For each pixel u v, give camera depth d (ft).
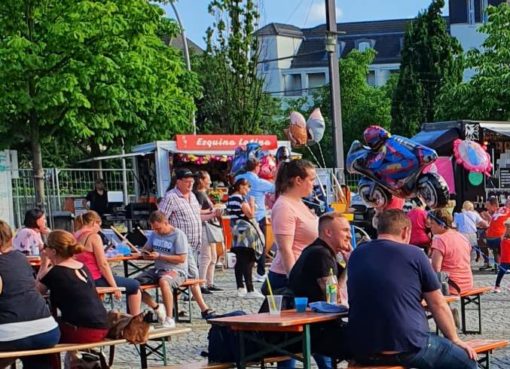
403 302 22.24
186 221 43.68
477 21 234.99
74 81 72.79
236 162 66.64
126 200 89.35
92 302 26.73
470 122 80.28
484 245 64.85
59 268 26.81
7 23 73.26
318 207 50.83
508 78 119.55
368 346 22.29
